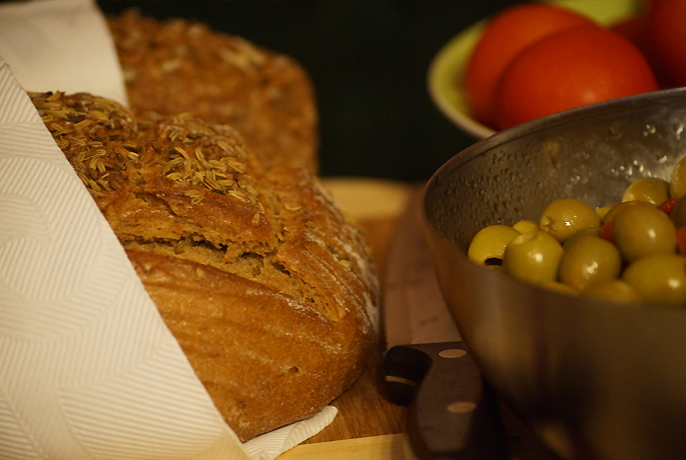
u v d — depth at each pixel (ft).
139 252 1.34
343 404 1.49
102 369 1.25
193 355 1.33
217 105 2.12
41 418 1.26
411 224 2.02
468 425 1.26
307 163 2.41
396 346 1.46
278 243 1.43
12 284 1.26
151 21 2.27
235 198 1.41
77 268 1.26
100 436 1.27
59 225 1.27
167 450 1.30
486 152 1.39
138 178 1.39
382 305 1.72
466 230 1.37
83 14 1.76
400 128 3.38
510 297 1.14
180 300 1.33
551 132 1.42
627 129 1.43
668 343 1.08
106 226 1.27
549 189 1.45
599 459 1.20
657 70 1.68
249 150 1.58
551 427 1.22
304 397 1.42
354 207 2.29
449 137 3.35
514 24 1.79
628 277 1.20
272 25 3.35
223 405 1.35
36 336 1.25
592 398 1.15
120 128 1.47
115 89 1.68
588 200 1.46
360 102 3.37
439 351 1.43
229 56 2.25
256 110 2.20
